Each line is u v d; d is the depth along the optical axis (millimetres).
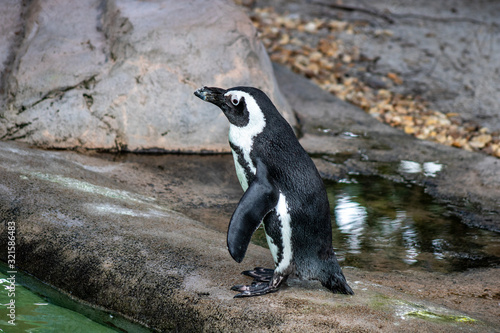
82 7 9898
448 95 13289
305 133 10609
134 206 6570
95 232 5602
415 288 5578
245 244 4254
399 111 12352
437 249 6609
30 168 7133
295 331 4184
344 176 8867
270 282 4750
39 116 8867
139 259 5176
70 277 5281
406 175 8969
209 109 9359
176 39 9359
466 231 7137
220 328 4406
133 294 4930
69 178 7148
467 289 5613
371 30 16875
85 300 5164
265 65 10312
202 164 8938
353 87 13422
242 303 4535
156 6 9766
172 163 8867
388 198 8109
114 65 9188
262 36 16016
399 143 10398
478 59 15172
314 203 4504
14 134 8820
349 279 5289
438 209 7789
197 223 6441
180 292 4750
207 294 4668
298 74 13453
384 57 15180
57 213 5898
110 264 5160
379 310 4496
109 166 8320
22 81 8961
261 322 4316
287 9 18422
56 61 9125
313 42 15922
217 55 9531
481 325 4449
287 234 4523
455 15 18125
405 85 13734
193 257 5238
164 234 5684
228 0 10406
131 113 9117
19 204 5980
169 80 9258
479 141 11133
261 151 4523
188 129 9312
